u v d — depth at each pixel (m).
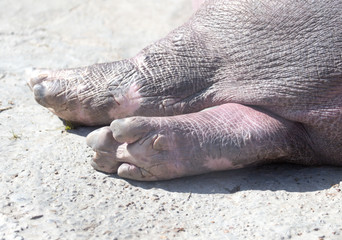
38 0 9.08
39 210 4.11
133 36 7.93
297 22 4.52
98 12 8.72
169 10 8.77
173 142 4.36
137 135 4.32
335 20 4.40
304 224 3.95
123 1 9.13
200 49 5.00
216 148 4.41
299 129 4.66
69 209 4.14
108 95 5.07
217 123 4.52
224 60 4.88
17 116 5.65
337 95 4.43
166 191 4.39
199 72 4.96
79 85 5.18
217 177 4.59
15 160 4.78
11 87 6.32
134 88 5.01
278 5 4.60
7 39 7.72
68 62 7.06
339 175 4.62
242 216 4.08
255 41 4.70
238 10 4.83
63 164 4.73
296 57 4.52
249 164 4.57
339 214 4.05
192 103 4.94
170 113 4.99
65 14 8.62
